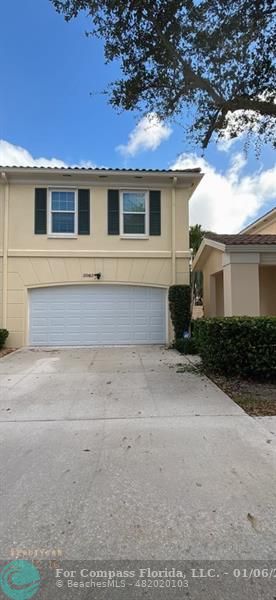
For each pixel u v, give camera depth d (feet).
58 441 13.10
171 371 25.46
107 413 16.30
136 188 41.52
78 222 40.91
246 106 18.79
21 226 40.45
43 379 23.47
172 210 41.70
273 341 21.03
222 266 33.24
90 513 8.52
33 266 40.50
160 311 41.63
